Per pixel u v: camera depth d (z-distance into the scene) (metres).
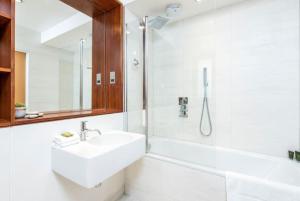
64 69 1.58
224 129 2.00
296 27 1.62
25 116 1.11
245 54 1.87
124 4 1.85
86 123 1.42
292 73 1.65
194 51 2.12
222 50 1.99
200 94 2.09
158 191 1.61
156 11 2.00
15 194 0.98
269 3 1.73
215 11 2.01
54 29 1.50
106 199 1.64
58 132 1.21
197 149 1.91
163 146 1.97
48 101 1.45
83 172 0.95
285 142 1.70
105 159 1.04
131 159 1.30
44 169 1.12
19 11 1.28
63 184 1.25
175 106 2.20
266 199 1.11
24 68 1.29
